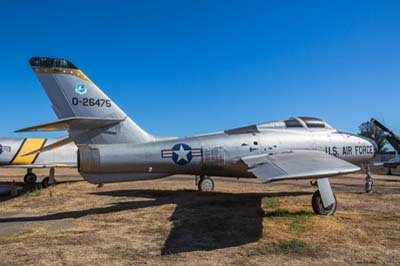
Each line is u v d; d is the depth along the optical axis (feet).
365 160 42.34
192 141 36.78
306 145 39.50
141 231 25.11
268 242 21.58
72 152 64.44
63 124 33.55
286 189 49.80
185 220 28.50
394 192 45.55
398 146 56.65
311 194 43.21
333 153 40.34
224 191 47.26
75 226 27.40
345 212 30.78
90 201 40.50
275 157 31.86
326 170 24.81
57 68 34.53
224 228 25.40
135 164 34.14
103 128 34.96
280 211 31.17
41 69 34.12
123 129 35.45
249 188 51.31
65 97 34.55
